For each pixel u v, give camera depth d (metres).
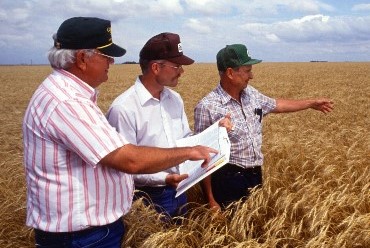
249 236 3.62
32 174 2.18
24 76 56.50
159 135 3.33
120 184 2.30
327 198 3.99
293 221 4.07
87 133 2.02
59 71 2.19
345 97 20.05
